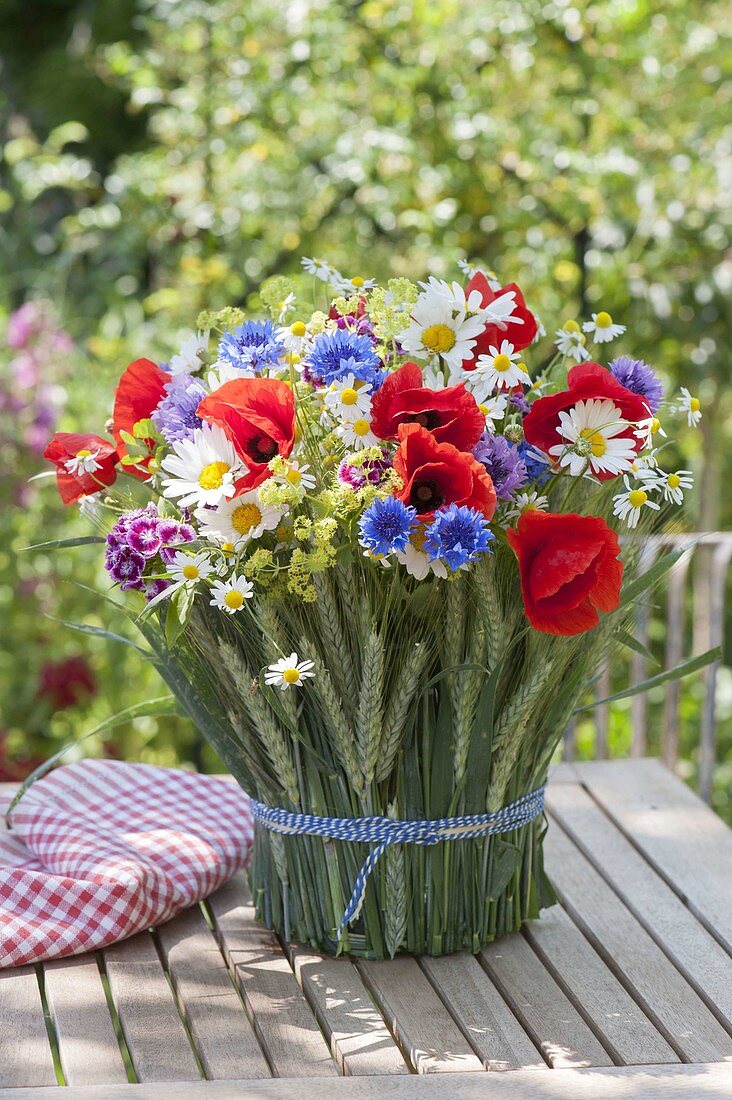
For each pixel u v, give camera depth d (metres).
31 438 4.08
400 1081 1.69
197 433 1.75
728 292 4.24
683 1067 1.72
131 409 1.85
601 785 2.22
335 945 1.85
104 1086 1.67
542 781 1.88
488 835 1.84
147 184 4.73
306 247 4.67
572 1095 1.68
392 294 1.77
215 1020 1.77
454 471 1.70
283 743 1.80
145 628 1.84
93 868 1.88
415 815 1.81
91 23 7.24
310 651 1.75
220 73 4.71
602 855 2.05
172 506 1.79
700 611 3.40
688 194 4.16
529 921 1.92
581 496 1.81
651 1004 1.80
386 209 4.45
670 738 2.64
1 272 5.42
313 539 1.73
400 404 1.73
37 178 5.18
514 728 1.80
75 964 1.84
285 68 4.66
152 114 6.00
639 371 1.81
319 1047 1.74
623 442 1.75
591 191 4.23
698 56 4.27
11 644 4.12
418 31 4.45
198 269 4.67
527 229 4.46
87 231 5.25
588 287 4.41
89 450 1.83
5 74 7.67
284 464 1.71
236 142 4.63
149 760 4.22
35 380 4.12
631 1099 1.67
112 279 5.30
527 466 1.78
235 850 1.96
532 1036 1.76
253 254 4.66
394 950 1.84
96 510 1.85
